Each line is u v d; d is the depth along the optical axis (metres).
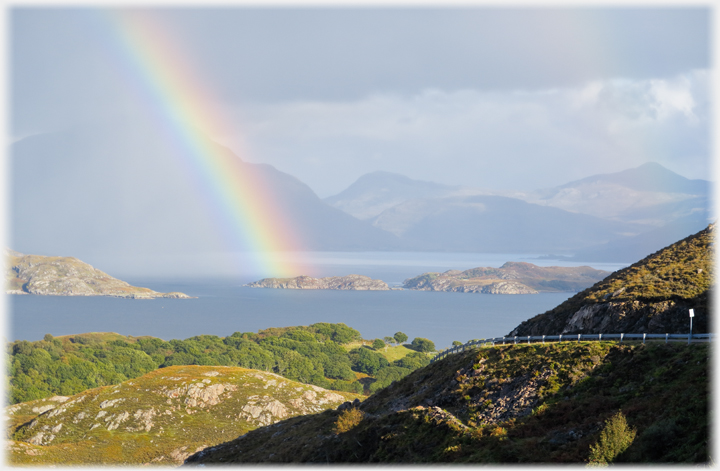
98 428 115.00
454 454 44.69
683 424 37.19
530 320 81.44
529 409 50.00
